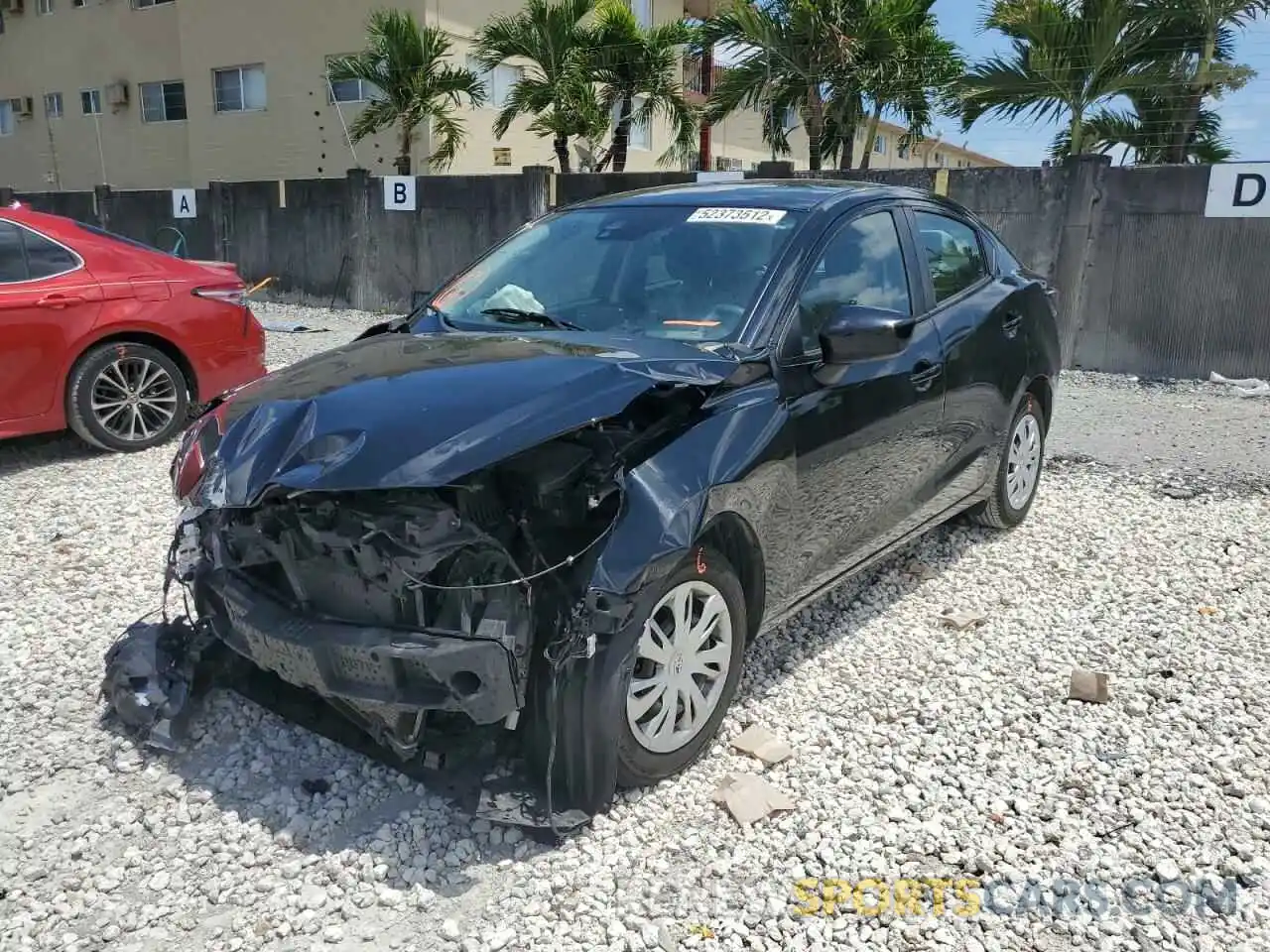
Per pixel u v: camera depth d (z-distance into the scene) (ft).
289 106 72.64
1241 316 32.99
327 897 9.35
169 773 11.19
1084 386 33.06
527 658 9.66
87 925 9.02
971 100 46.62
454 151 64.69
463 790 10.36
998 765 11.44
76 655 13.74
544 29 57.77
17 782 10.97
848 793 10.93
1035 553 17.81
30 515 19.40
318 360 12.02
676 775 11.14
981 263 17.39
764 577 11.80
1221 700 12.87
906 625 14.97
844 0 48.06
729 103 51.96
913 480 14.69
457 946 8.79
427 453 9.20
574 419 9.64
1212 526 19.29
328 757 11.46
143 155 83.71
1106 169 33.76
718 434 10.87
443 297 14.71
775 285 12.50
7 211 22.11
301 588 10.12
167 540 18.06
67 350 22.26
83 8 84.17
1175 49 43.34
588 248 14.19
